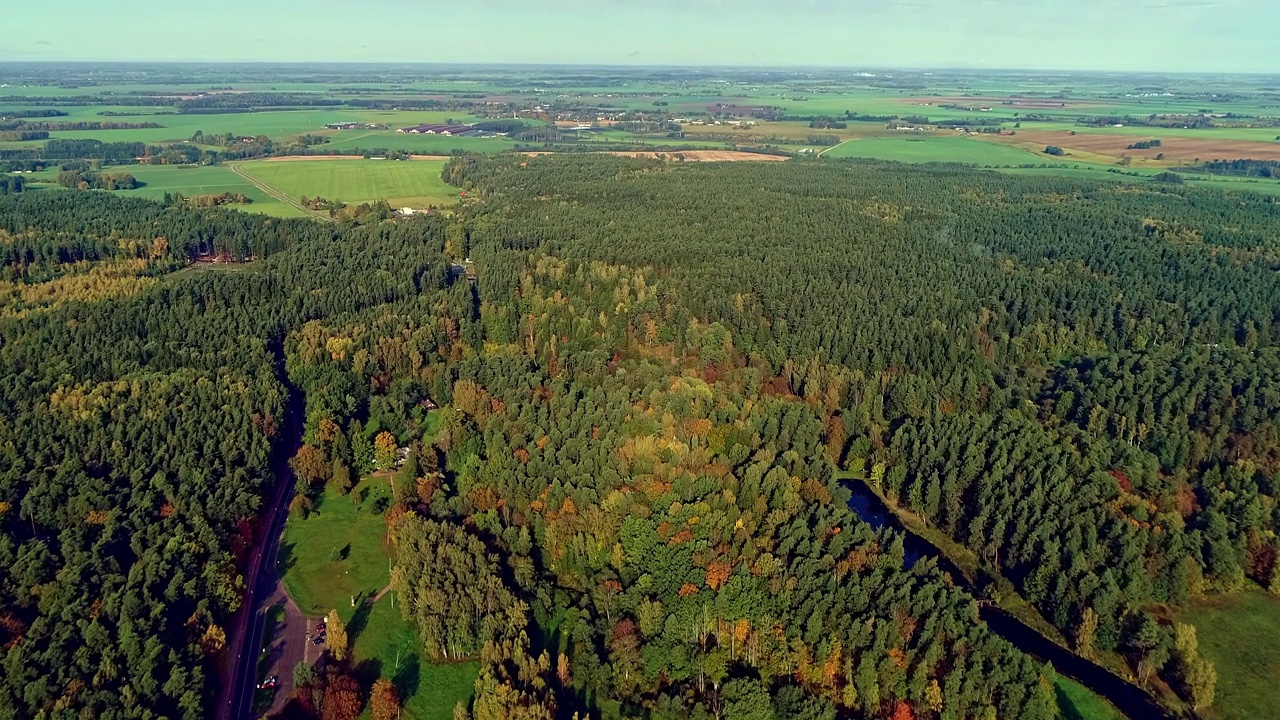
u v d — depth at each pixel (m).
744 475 146.50
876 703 105.81
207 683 107.88
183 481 143.50
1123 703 110.62
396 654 116.69
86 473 141.62
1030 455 153.62
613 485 143.75
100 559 122.62
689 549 126.88
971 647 108.56
